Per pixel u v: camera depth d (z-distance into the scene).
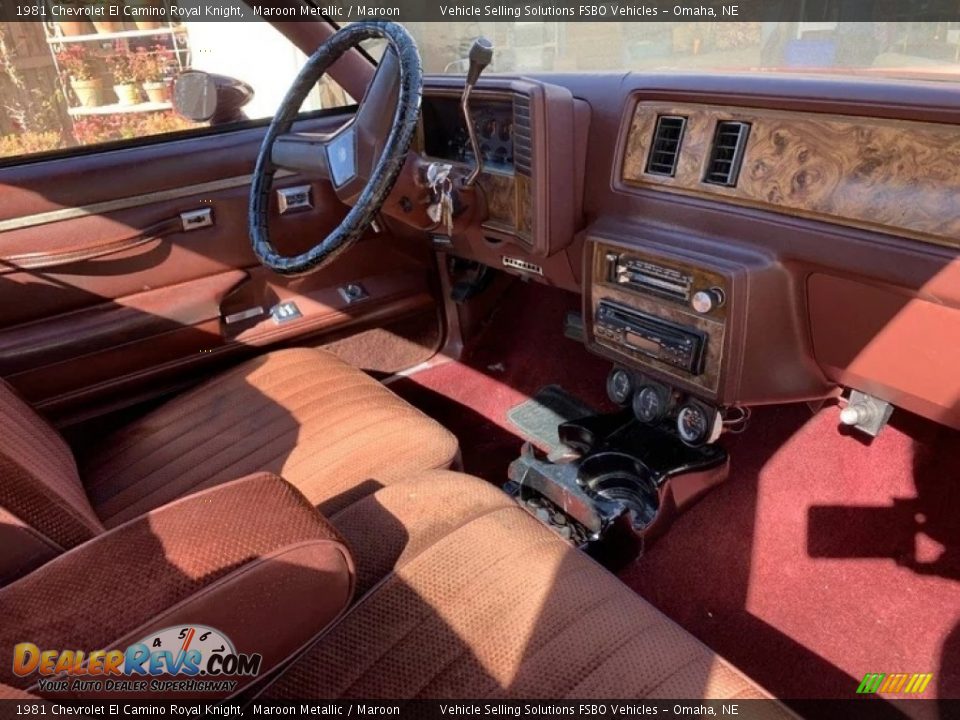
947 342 1.14
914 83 1.07
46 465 1.06
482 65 1.32
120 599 0.72
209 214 1.78
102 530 0.97
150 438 1.51
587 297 1.54
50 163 1.58
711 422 1.47
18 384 1.62
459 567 0.98
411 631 0.89
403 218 1.55
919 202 1.06
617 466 1.60
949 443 1.64
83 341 1.67
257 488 0.88
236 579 0.75
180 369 1.83
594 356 2.21
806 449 1.73
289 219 1.90
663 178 1.39
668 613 1.48
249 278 1.90
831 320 1.27
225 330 1.90
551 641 0.87
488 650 0.86
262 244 1.57
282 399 1.56
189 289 1.80
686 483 1.58
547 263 1.75
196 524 0.81
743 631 1.43
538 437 2.01
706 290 1.29
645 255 1.38
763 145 1.23
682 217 1.37
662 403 1.57
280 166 1.61
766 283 1.26
